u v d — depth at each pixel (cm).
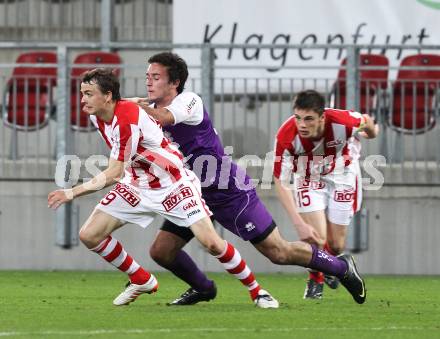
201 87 3400
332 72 3600
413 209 3406
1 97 3562
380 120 3428
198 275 2312
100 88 2070
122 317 2094
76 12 4025
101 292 2747
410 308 2352
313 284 2580
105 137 2139
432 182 3409
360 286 2328
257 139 3469
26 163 3475
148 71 2197
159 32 3972
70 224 3453
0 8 4034
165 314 2145
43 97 3538
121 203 2183
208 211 2180
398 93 3434
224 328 1923
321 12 3672
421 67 3347
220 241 2177
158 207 2167
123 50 3894
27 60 3656
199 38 3722
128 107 2092
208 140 2250
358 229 3400
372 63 3534
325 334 1866
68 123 3456
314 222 2575
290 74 3597
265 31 3697
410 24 3647
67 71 3450
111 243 2227
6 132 3528
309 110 2350
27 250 3466
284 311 2223
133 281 2292
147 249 3428
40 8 4028
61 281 3083
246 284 2255
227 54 3625
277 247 2269
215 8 3712
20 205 3466
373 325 2006
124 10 3981
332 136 2466
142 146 2134
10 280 3106
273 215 3406
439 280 3219
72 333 1850
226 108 3556
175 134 2234
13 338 1789
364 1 3659
